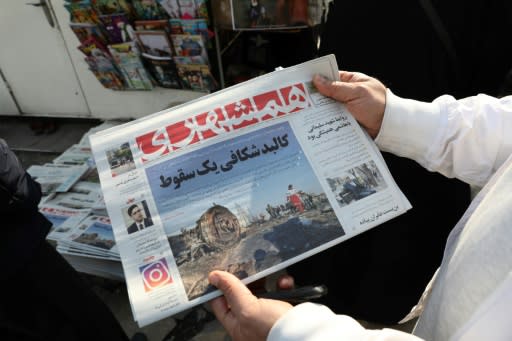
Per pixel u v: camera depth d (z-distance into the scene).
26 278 0.99
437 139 0.63
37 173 1.96
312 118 0.66
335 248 1.16
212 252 0.56
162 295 0.53
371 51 0.97
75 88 2.71
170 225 0.57
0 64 2.75
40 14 2.38
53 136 2.88
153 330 1.50
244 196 0.59
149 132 0.64
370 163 0.63
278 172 0.61
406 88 0.95
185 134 0.63
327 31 1.09
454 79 0.91
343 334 0.38
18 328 1.02
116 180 0.61
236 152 0.62
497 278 0.38
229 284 0.50
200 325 1.49
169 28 1.90
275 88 0.67
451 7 0.82
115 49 2.13
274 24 1.68
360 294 1.20
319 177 0.61
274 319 0.45
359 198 0.60
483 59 0.87
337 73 0.68
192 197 0.59
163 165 0.61
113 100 2.66
